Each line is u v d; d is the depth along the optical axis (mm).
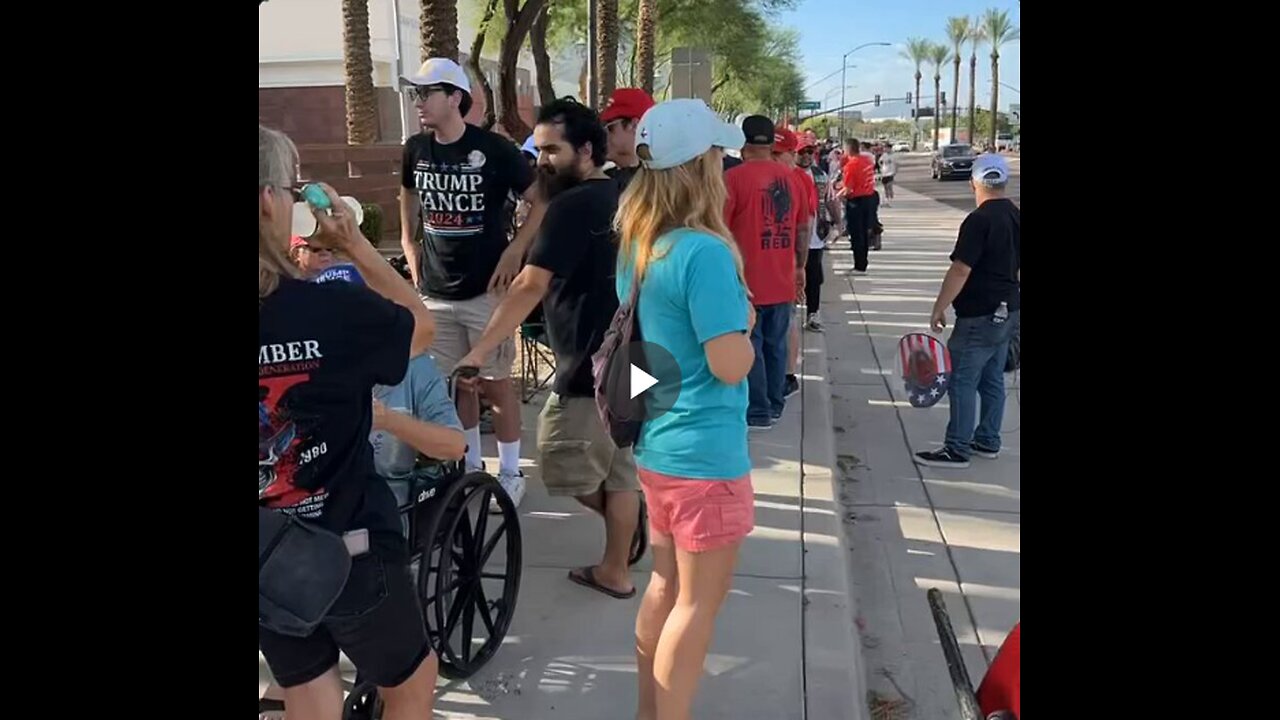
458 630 3643
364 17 18922
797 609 3812
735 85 44250
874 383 7812
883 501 5316
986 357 5668
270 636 2240
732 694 3256
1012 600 4180
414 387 3080
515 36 14883
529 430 6070
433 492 3059
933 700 3480
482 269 4484
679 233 2498
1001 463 5891
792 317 7039
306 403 2066
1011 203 5508
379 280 2477
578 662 3449
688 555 2572
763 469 5445
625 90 4605
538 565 4211
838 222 15547
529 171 4484
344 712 2740
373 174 16047
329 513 2156
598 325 3451
